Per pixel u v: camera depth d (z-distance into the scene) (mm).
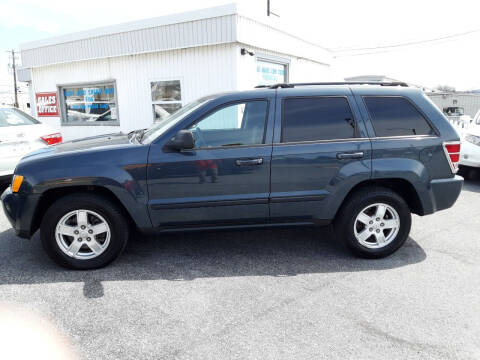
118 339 2494
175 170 3391
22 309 2859
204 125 3490
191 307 2883
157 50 8992
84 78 10664
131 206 3408
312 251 3990
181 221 3520
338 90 3646
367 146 3535
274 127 3514
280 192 3521
